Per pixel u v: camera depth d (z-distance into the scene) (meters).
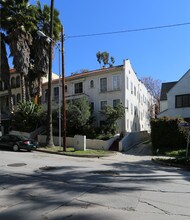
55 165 15.77
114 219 6.71
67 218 6.73
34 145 25.53
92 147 29.64
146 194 9.34
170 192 9.80
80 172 13.49
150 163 20.25
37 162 16.78
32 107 34.25
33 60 37.12
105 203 8.05
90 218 6.75
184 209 7.70
